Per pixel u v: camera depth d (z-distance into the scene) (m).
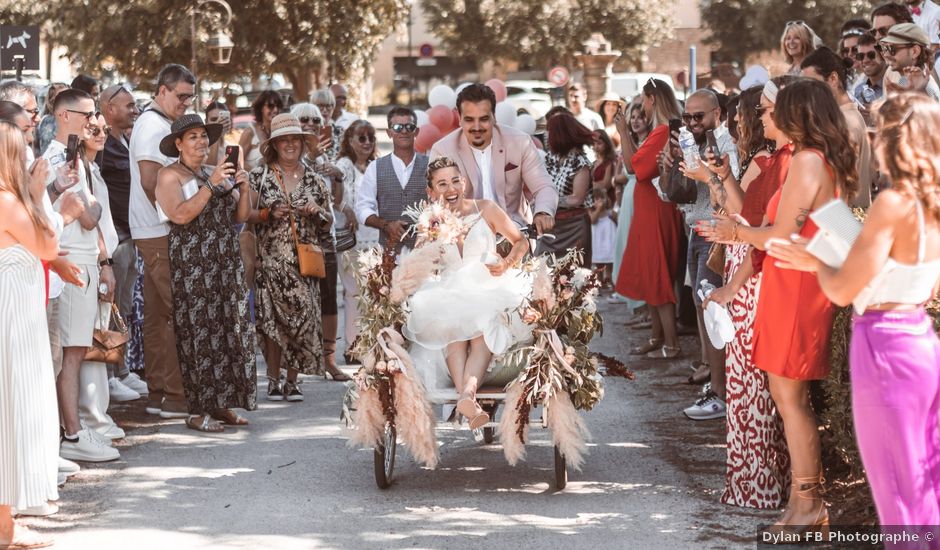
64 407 7.03
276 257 8.69
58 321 6.88
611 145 13.60
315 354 8.80
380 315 6.33
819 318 5.20
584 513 5.91
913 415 4.18
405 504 6.14
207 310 7.76
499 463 7.00
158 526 5.82
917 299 4.20
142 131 7.96
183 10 23.38
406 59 56.22
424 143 10.49
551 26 39.50
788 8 33.72
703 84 21.84
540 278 6.25
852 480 5.98
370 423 6.29
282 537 5.60
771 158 5.72
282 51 25.00
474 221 6.52
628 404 8.53
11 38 13.60
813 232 5.11
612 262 13.77
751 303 5.81
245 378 7.86
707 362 9.06
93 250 6.99
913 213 4.10
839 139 5.14
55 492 5.50
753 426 5.90
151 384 8.41
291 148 8.74
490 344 6.18
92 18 23.97
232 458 7.17
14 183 5.33
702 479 6.51
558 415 6.19
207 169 8.90
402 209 9.38
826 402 5.96
